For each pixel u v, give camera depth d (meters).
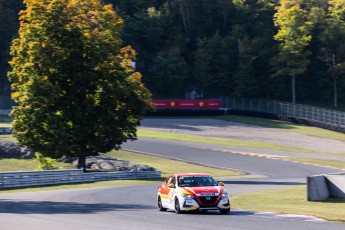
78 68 164.00
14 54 167.62
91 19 167.88
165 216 67.25
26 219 62.16
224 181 149.12
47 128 160.88
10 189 122.00
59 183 137.00
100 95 164.88
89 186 131.25
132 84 170.38
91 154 167.62
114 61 167.00
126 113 171.25
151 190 116.12
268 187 128.12
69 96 163.00
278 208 79.56
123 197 97.94
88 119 165.75
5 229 53.56
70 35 161.38
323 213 71.19
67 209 75.12
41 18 160.88
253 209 78.25
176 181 73.94
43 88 158.12
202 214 70.31
